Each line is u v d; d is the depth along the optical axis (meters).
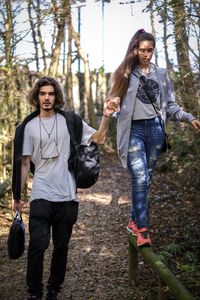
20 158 3.62
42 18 6.29
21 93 7.73
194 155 7.36
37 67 8.20
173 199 6.99
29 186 8.12
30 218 3.58
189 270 4.10
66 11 6.25
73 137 3.64
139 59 3.72
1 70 6.70
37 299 3.52
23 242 3.69
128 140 3.76
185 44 4.49
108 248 5.36
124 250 5.23
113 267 4.75
